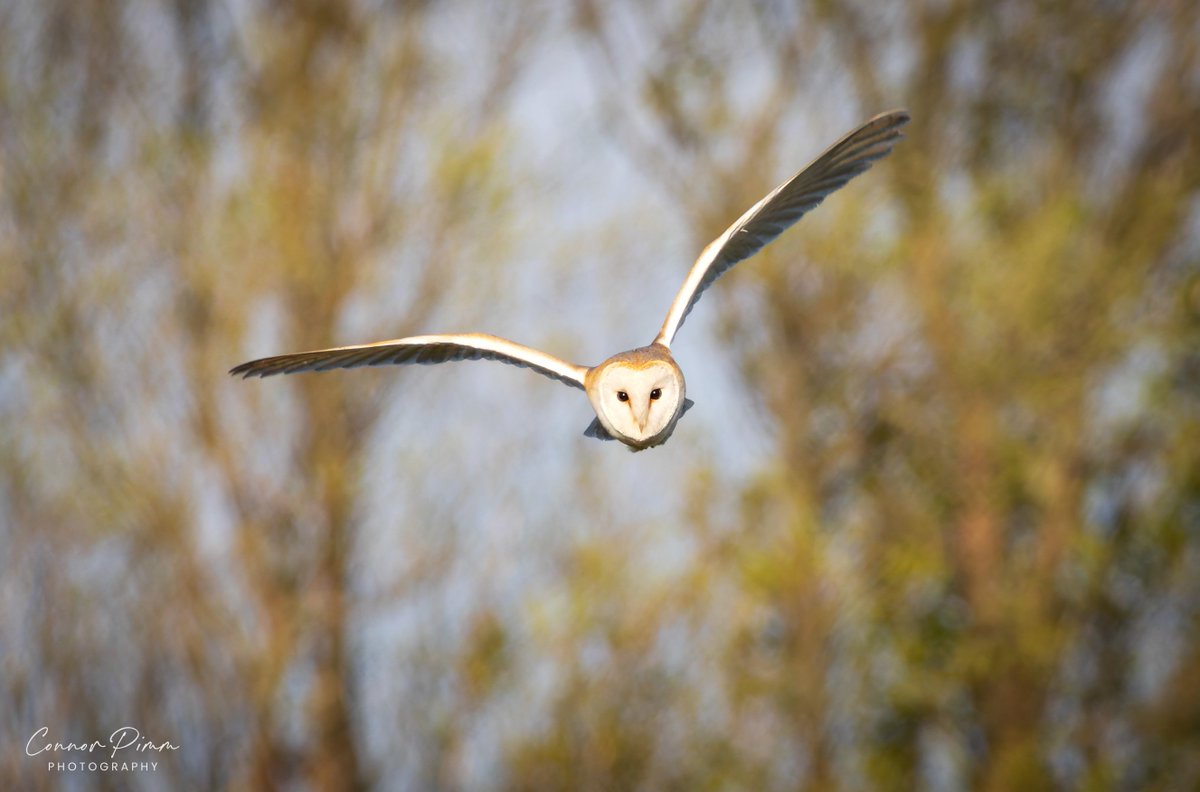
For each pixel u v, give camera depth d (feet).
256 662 57.31
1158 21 63.36
